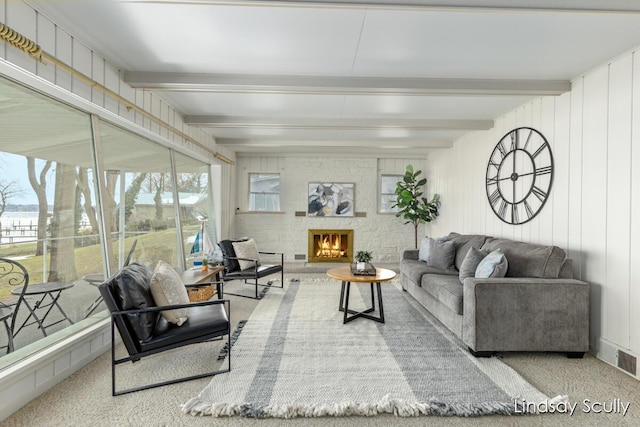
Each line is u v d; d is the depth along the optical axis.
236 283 4.74
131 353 1.95
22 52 1.74
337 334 2.80
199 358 2.35
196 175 4.99
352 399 1.84
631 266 2.22
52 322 2.16
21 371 1.75
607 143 2.43
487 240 3.64
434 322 3.12
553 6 1.68
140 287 2.06
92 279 2.53
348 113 3.85
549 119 3.04
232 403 1.77
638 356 2.12
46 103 2.15
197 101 3.48
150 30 2.07
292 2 1.67
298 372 2.14
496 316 2.38
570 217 2.78
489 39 2.14
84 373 2.13
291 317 3.24
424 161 6.56
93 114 2.56
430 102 3.40
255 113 3.89
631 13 1.71
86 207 2.50
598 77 2.52
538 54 2.34
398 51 2.32
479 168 4.36
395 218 6.49
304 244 6.44
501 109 3.62
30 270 2.02
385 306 3.63
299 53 2.37
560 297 2.39
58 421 1.65
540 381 2.08
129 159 3.22
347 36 2.12
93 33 2.11
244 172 6.45
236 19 1.94
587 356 2.45
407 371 2.17
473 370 2.19
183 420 1.67
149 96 3.14
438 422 1.67
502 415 1.74
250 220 6.41
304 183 6.44
